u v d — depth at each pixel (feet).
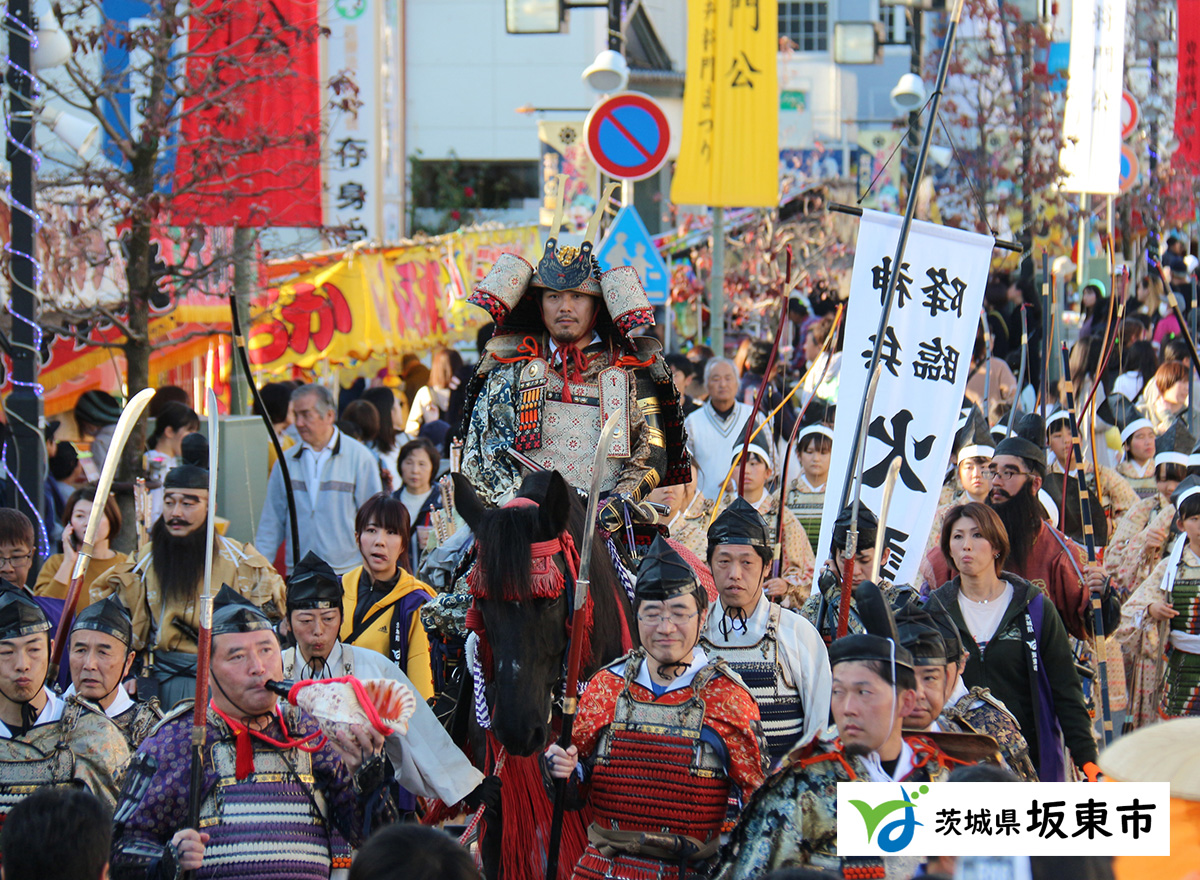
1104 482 61.00
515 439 36.35
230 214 71.10
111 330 81.25
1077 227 118.21
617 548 34.50
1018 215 137.49
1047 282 49.70
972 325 41.91
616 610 32.24
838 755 25.09
